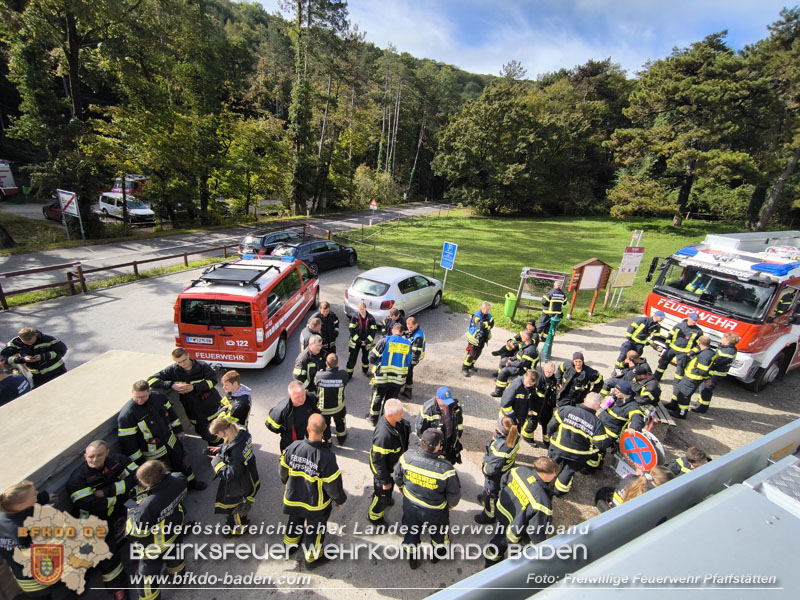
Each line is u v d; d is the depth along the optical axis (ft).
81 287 38.99
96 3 59.82
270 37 218.38
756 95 87.76
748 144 95.86
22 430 13.33
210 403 17.40
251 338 23.47
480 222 131.13
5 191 94.79
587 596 4.06
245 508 14.38
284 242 52.44
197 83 92.94
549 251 84.23
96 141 67.31
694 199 132.98
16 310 34.14
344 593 12.94
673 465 15.37
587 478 18.86
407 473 12.85
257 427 20.84
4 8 60.39
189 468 16.08
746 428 23.72
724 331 25.90
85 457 12.44
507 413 18.81
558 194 157.17
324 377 17.72
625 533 5.64
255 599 12.62
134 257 56.59
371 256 65.98
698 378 23.06
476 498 17.25
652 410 21.21
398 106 189.06
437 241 89.81
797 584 4.26
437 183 236.63
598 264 39.55
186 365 16.42
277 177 102.68
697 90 88.69
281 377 25.77
